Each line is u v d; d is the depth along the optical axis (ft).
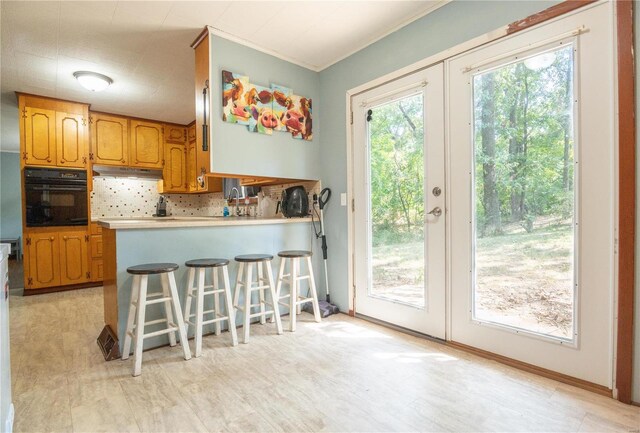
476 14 6.72
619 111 5.07
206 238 8.43
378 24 8.12
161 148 16.33
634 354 4.99
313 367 6.45
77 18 7.58
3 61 9.64
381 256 8.93
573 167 5.60
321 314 9.58
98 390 5.65
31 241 12.31
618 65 5.07
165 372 6.30
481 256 6.86
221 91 8.32
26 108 12.23
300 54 9.64
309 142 10.41
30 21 7.64
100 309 10.52
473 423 4.70
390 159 8.63
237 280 8.56
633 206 4.97
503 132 6.50
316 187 10.73
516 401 5.20
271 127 9.30
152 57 9.53
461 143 7.03
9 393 4.22
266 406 5.17
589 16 5.35
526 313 6.25
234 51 8.57
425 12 7.57
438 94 7.42
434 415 4.90
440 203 7.44
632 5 4.94
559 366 5.79
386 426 4.67
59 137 12.88
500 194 6.57
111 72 10.50
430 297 7.70
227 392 5.57
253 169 8.98
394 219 8.57
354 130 9.49
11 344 7.72
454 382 5.81
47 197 12.62
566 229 5.75
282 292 9.90
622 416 4.78
